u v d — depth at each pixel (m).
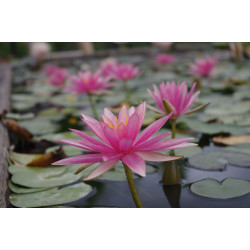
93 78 0.92
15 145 0.75
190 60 2.27
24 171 0.62
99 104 1.12
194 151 0.64
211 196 0.53
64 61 2.72
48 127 0.86
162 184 0.57
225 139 0.70
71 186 0.57
